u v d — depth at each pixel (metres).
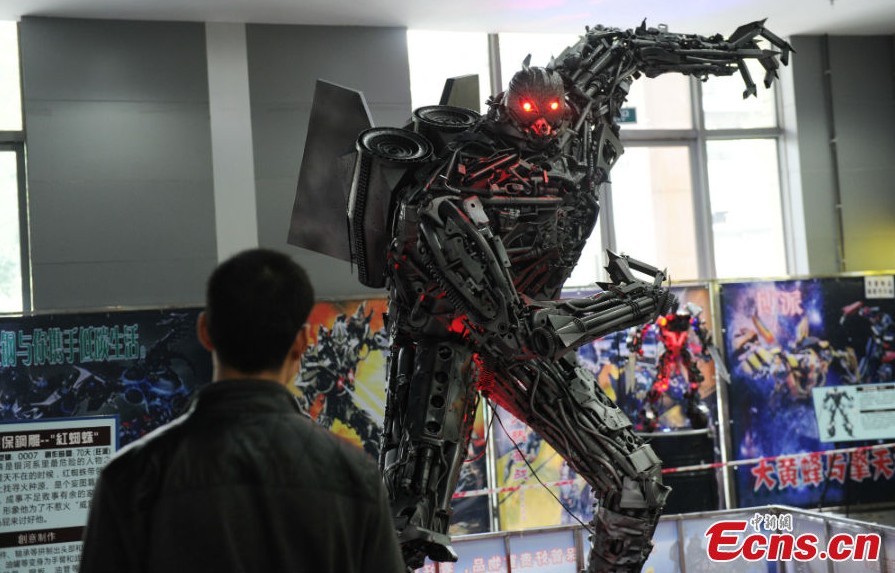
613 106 4.02
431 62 8.24
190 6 7.19
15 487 5.77
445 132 3.76
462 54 8.31
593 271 8.53
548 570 5.43
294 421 1.45
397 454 3.62
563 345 3.27
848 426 8.17
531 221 3.57
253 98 7.58
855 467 8.16
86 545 1.39
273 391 1.46
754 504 7.97
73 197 7.15
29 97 7.13
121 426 6.81
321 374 7.26
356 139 3.96
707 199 8.76
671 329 7.46
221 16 7.44
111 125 7.27
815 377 8.17
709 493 7.59
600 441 3.74
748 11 8.03
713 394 8.03
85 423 5.91
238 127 7.53
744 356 8.09
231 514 1.36
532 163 3.62
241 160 7.51
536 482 7.59
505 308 3.27
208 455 1.39
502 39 8.39
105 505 1.39
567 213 3.68
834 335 8.24
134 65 7.35
